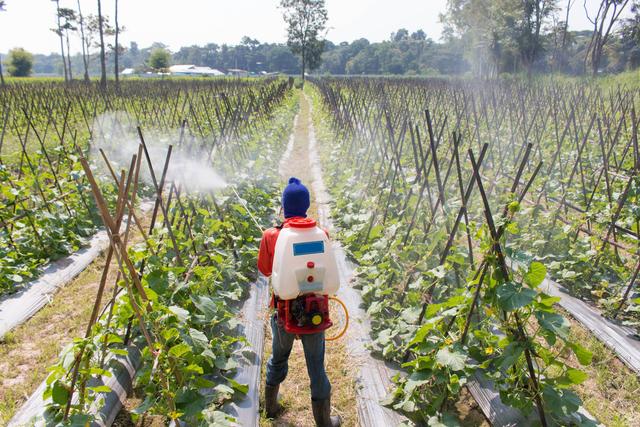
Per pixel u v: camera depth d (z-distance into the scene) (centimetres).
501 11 5075
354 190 910
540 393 332
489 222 331
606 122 1082
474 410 404
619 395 432
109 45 5962
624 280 598
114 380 407
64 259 706
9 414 392
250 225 752
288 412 409
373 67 14075
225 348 449
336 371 459
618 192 796
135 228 856
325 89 2530
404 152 1123
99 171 979
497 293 328
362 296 588
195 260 503
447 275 525
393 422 385
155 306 363
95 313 328
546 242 669
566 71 6450
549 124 1388
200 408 350
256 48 19475
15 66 8875
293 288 325
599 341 512
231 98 2409
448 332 389
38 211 718
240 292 561
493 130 1395
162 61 10144
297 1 7394
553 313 325
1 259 617
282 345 359
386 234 604
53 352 489
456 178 834
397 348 454
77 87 3288
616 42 6041
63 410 332
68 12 5891
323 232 333
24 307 570
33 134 1462
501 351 379
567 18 5162
